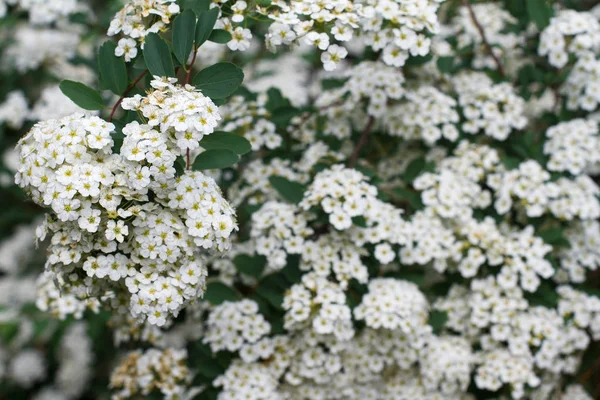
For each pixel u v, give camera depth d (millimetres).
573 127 666
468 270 637
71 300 637
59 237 509
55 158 497
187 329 669
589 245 659
